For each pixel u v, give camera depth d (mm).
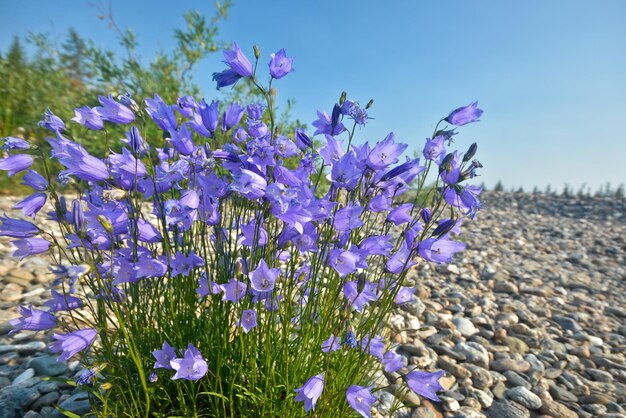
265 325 254
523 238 1093
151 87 834
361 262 229
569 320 551
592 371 436
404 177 257
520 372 427
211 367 252
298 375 251
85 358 244
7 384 312
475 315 549
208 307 250
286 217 203
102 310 236
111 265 213
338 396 242
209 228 314
